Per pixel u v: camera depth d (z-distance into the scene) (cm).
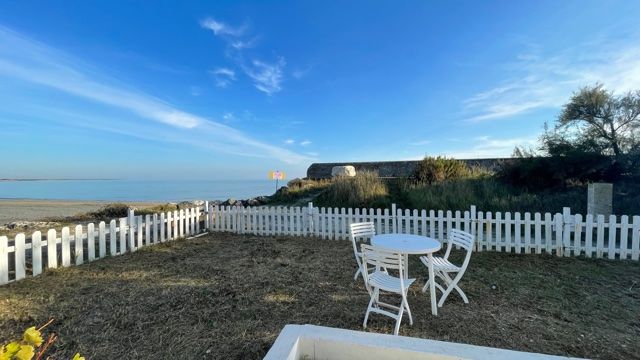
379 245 398
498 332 332
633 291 445
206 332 332
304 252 683
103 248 641
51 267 554
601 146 1133
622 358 285
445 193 1116
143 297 428
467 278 504
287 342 201
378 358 195
